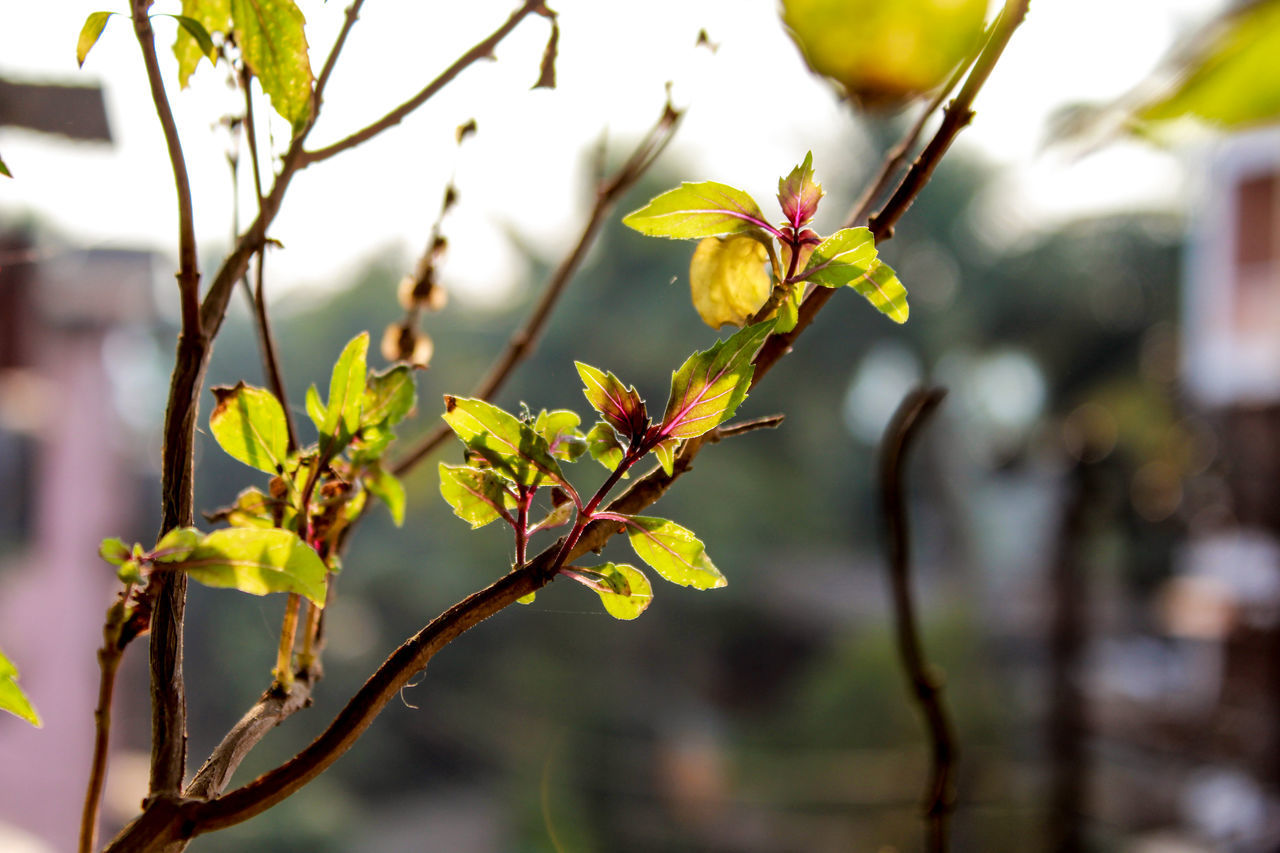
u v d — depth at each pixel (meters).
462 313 14.89
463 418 0.40
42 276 5.81
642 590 0.39
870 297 0.41
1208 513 6.05
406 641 0.37
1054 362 19.48
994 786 5.11
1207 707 6.88
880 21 0.34
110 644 0.34
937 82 0.35
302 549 0.36
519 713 12.14
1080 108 0.49
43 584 6.54
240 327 7.72
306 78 0.48
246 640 10.06
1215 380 9.16
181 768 0.37
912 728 8.77
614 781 9.94
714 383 0.37
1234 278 9.20
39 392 6.39
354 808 11.47
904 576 0.68
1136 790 6.19
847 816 6.41
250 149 0.49
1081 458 4.36
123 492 6.98
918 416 0.70
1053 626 4.27
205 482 3.58
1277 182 8.86
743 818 8.30
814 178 0.38
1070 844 4.05
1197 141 0.48
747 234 0.39
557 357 15.16
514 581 0.38
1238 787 5.81
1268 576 6.14
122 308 6.30
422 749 12.42
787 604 14.50
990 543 19.06
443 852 10.16
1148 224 17.80
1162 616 8.77
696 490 15.72
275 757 9.66
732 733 12.09
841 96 0.36
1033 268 18.73
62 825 5.49
